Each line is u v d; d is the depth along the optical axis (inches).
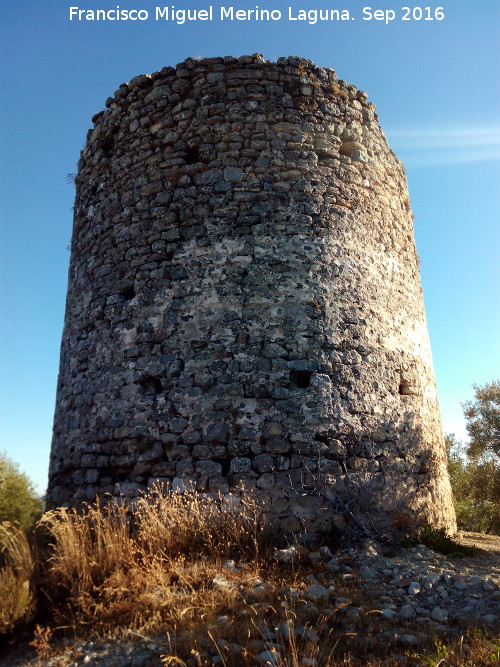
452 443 766.5
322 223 357.4
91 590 233.1
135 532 296.7
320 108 379.2
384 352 359.6
